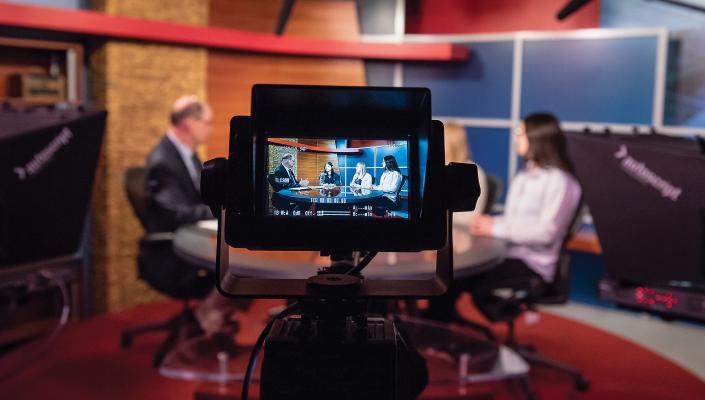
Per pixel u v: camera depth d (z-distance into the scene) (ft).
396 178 3.20
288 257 7.34
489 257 7.63
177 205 10.36
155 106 14.16
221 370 6.55
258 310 11.06
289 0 12.82
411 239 3.18
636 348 11.18
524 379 8.73
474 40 16.25
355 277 3.12
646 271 3.08
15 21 11.69
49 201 4.24
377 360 2.94
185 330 10.30
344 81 16.67
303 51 15.87
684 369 10.25
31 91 12.24
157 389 9.04
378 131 3.20
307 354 2.94
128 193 10.37
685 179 2.85
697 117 13.76
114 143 13.62
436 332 7.84
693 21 13.79
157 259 9.80
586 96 14.94
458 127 11.32
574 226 9.98
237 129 3.14
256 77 15.74
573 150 3.18
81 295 12.82
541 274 9.91
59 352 10.32
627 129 14.52
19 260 4.21
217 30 14.55
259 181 3.17
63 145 4.20
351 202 3.21
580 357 10.73
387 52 16.28
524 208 10.12
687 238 2.91
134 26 13.28
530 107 15.62
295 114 3.16
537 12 16.52
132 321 11.93
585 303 14.96
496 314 9.53
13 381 9.16
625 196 3.04
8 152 3.95
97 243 13.82
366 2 16.99
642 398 9.14
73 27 12.45
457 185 3.12
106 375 9.48
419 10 17.95
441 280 3.20
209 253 7.60
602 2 15.53
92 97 13.92
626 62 14.40
